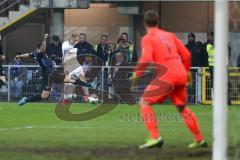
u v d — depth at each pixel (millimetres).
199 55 61188
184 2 74250
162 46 29625
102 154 27375
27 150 28594
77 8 66625
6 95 60844
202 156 27125
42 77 58875
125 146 30188
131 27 73062
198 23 74375
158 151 28297
